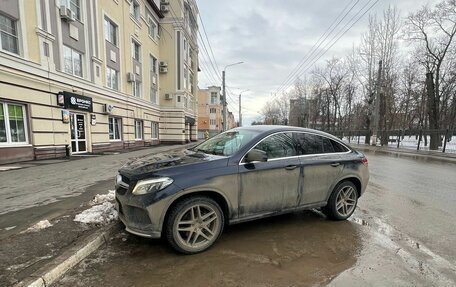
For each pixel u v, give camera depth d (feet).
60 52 43.42
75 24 47.65
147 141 83.46
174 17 96.68
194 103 132.16
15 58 34.86
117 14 63.77
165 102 98.84
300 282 9.14
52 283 8.78
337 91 154.51
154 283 8.98
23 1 36.40
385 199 19.90
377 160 47.93
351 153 15.99
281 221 14.96
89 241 11.00
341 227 14.19
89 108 50.75
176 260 10.47
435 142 68.08
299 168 13.61
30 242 10.99
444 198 20.27
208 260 10.53
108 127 58.44
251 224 14.42
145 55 82.48
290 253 11.19
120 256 10.69
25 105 37.11
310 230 13.70
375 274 9.68
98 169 31.14
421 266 10.28
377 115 90.53
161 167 11.14
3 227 12.80
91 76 52.85
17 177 25.82
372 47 102.73
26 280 8.27
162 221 10.48
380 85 91.86
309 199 14.14
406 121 133.28
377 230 13.84
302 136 14.66
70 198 17.98
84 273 9.45
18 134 36.60
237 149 12.76
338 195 15.10
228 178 11.65
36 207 15.96
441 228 14.20
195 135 135.03
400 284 9.07
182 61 98.32
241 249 11.49
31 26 37.63
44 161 37.91
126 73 68.59
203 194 11.46
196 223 11.18
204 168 11.39
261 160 12.10
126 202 10.75
